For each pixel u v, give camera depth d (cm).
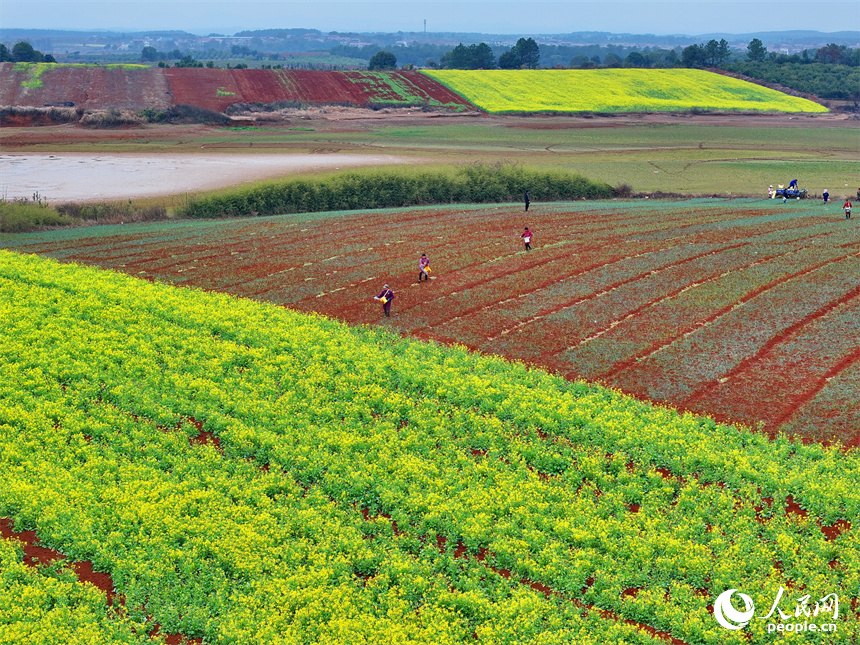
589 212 6481
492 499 2256
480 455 2572
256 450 2578
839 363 3200
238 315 3769
